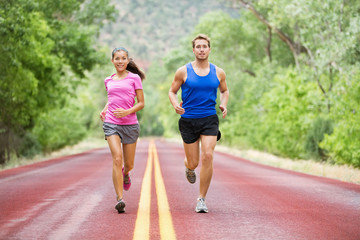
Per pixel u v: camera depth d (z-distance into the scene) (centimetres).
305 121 3694
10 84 2994
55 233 820
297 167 2775
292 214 1030
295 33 4809
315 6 3578
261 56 7431
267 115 4525
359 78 2848
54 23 4031
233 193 1398
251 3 6169
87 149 5841
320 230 859
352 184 1725
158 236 797
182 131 1032
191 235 809
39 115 4147
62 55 4203
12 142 3812
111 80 1055
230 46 7256
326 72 3672
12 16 2603
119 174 1012
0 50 2689
